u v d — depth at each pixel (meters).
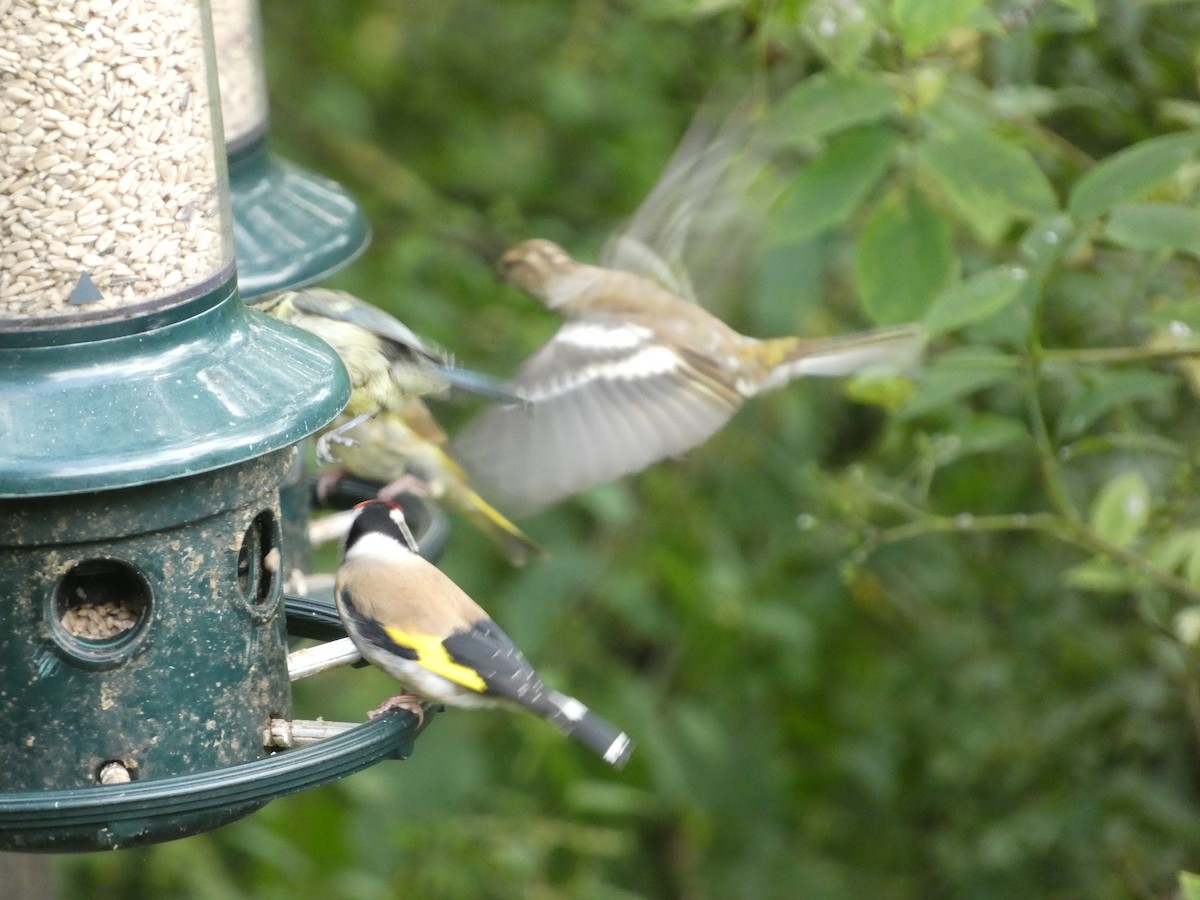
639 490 13.75
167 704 7.04
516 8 15.30
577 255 13.54
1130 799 12.30
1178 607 10.95
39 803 6.40
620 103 14.59
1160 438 10.46
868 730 14.40
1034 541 13.25
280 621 7.54
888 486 11.46
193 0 7.12
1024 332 8.91
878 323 8.24
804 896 14.40
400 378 9.34
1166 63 10.55
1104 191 7.80
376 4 15.16
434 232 13.79
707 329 8.77
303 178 10.22
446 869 12.41
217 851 12.51
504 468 8.28
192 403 6.79
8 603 6.84
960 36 9.48
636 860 15.08
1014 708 13.06
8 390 6.68
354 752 6.95
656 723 13.46
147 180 6.96
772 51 9.18
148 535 6.89
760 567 14.10
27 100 6.80
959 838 13.46
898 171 9.34
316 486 11.27
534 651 12.50
